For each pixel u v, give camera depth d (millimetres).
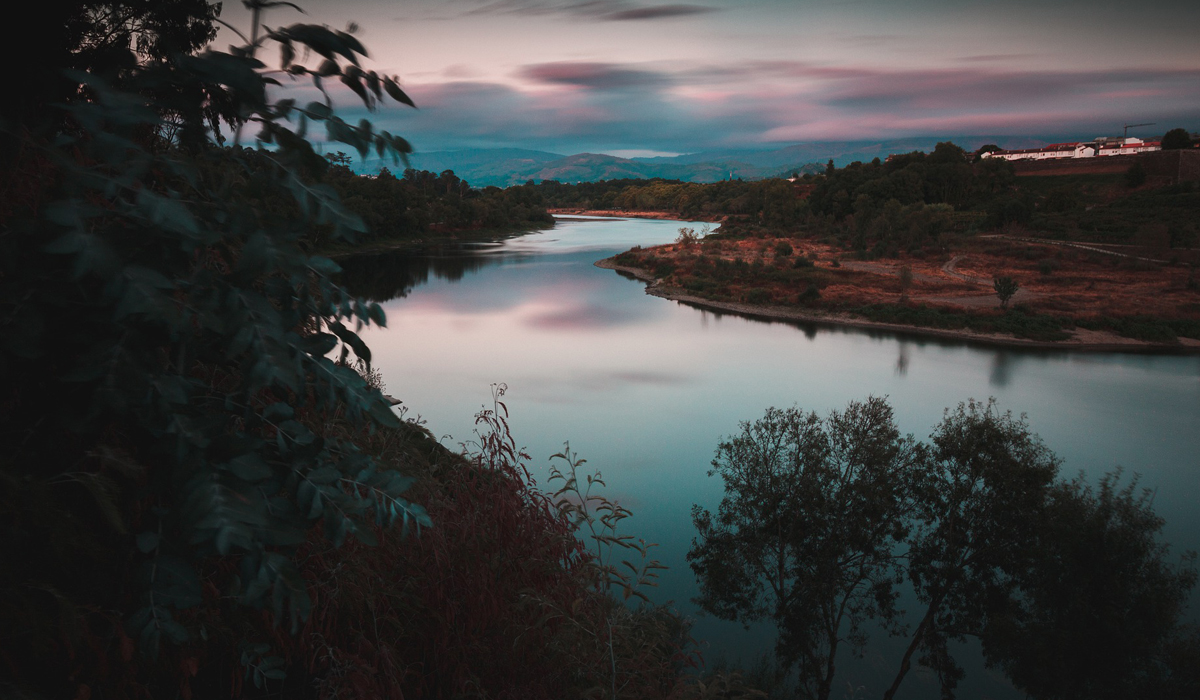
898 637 19625
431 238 138500
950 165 155250
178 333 1242
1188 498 30453
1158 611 14484
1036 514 16922
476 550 3016
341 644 2607
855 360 53000
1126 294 71562
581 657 2887
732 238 134625
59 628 1429
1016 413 41562
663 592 20188
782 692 16406
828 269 88062
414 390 43719
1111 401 43938
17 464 1324
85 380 1139
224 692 2357
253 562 1271
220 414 1314
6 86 1355
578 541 3447
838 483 19188
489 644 2840
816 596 18719
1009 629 15500
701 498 27438
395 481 1557
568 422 38250
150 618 1231
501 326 63531
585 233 166625
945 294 73312
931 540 18844
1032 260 91875
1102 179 160125
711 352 55031
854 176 162375
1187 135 163375
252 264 1231
